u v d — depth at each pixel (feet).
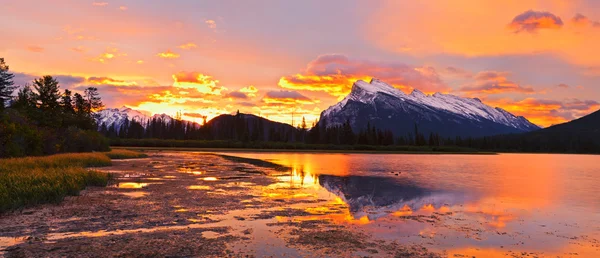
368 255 27.27
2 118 118.73
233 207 45.14
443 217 42.70
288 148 407.03
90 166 100.48
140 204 45.19
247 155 228.02
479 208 49.62
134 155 163.94
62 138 156.97
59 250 26.18
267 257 25.99
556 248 30.89
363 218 41.09
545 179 98.99
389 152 398.83
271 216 40.40
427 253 28.30
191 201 48.44
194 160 153.89
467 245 30.94
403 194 62.54
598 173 126.82
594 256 28.84
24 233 30.68
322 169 118.93
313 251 27.78
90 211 40.19
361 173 106.63
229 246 28.43
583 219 43.09
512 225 39.22
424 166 150.10
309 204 49.39
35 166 76.59
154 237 30.37
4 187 44.11
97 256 25.04
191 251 26.86
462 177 99.50
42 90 259.60
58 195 45.80
